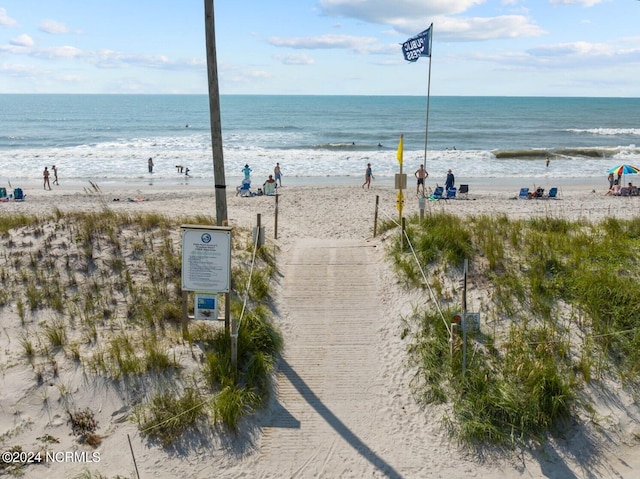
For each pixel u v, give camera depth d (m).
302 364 8.91
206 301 8.77
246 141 60.78
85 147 54.72
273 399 8.18
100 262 10.94
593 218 17.72
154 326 9.32
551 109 152.38
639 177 36.22
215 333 9.15
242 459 7.21
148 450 7.23
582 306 9.66
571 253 11.27
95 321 9.38
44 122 97.56
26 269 10.66
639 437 7.69
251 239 12.87
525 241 11.95
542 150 48.72
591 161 44.00
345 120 101.69
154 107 164.75
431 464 7.23
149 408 7.76
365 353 9.20
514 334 9.10
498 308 9.71
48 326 9.20
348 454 7.32
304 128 82.44
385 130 77.94
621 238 12.05
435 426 7.81
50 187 31.17
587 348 8.84
